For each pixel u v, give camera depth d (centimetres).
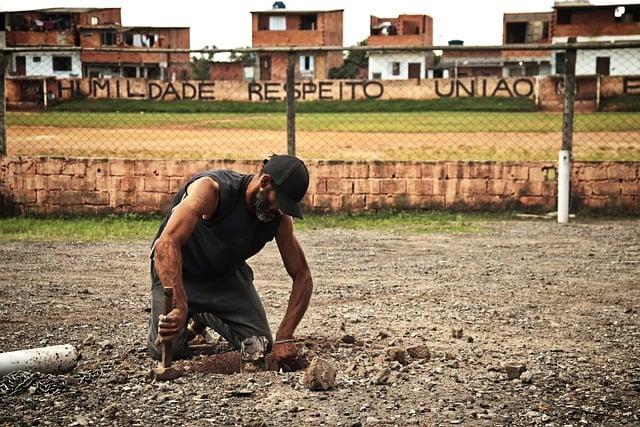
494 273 872
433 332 629
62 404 452
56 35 7331
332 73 7319
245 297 548
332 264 923
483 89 1753
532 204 1285
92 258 964
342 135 2638
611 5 6738
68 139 2397
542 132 2659
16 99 2647
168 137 2483
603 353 575
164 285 482
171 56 7019
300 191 486
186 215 486
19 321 665
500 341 605
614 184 1273
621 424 440
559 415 450
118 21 8131
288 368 525
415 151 2131
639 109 2483
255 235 512
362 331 630
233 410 445
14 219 1284
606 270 888
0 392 467
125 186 1290
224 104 1800
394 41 8981
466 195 1285
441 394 478
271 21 8319
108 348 579
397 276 856
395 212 1288
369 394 474
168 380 493
